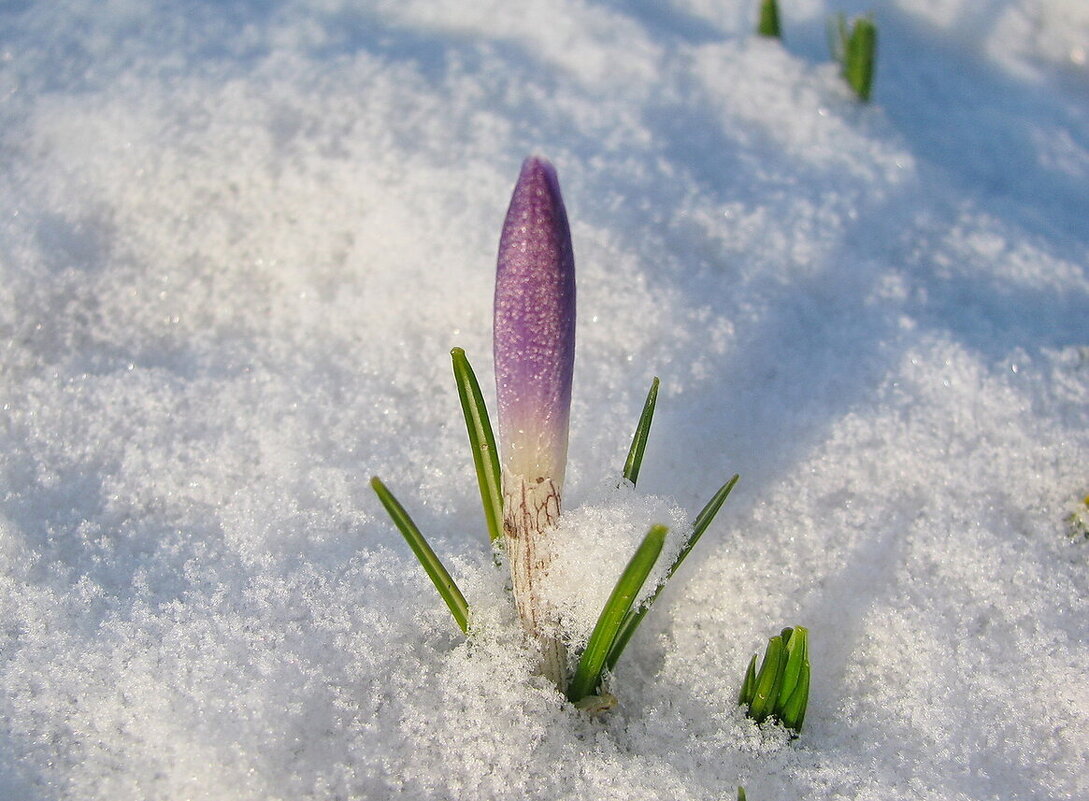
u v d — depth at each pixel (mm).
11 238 263
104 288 261
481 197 269
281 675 197
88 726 192
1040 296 271
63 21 318
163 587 210
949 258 276
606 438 234
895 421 243
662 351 249
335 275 264
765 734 200
